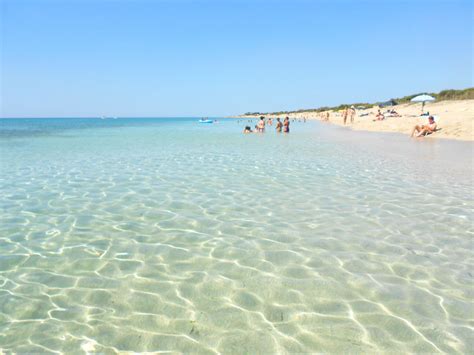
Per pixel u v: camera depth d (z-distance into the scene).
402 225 5.89
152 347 3.00
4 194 8.35
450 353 2.89
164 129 47.75
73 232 5.74
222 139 26.06
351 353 2.90
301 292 3.86
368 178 9.84
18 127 56.56
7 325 3.29
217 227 5.96
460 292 3.81
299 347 2.98
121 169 12.02
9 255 4.84
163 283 4.09
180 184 9.43
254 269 4.41
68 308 3.58
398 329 3.20
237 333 3.18
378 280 4.09
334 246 5.08
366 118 51.31
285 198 7.80
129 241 5.36
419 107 55.41
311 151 16.67
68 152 17.56
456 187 8.52
